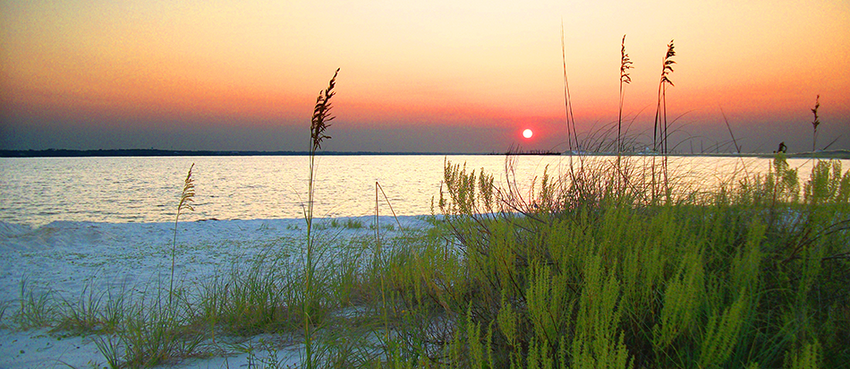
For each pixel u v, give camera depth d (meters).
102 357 3.48
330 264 5.08
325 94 2.45
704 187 3.45
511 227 2.94
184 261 8.51
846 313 1.91
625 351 1.42
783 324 1.88
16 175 83.25
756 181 3.04
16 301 5.51
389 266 4.21
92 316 4.45
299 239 10.81
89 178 72.69
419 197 37.25
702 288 1.90
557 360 1.77
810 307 1.91
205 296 4.87
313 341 3.31
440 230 3.74
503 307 1.96
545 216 3.27
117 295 5.86
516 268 2.79
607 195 3.36
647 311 1.91
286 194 41.88
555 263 2.40
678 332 1.62
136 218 25.22
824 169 2.35
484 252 3.07
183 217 25.62
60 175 83.56
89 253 9.53
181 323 3.98
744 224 2.70
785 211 2.64
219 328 3.92
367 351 2.82
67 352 3.61
